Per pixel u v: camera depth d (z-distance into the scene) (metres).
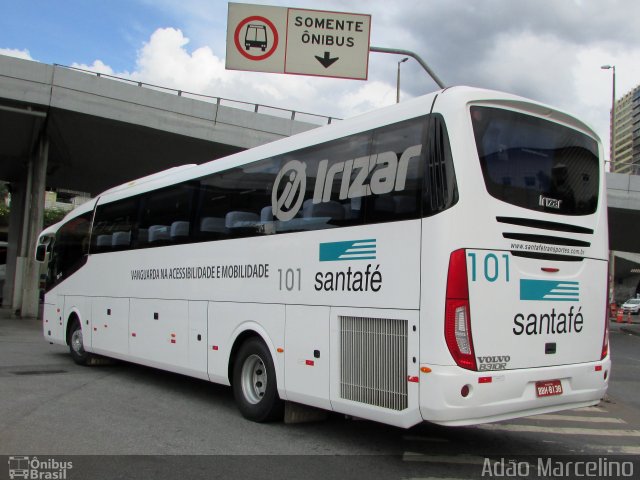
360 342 5.73
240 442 6.23
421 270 5.19
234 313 7.52
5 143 26.08
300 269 6.54
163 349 8.98
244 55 11.37
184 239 8.71
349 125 6.29
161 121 22.95
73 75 21.86
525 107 5.74
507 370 5.21
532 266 5.50
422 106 5.52
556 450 6.39
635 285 77.50
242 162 7.77
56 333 12.55
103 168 29.45
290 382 6.53
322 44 11.42
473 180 5.21
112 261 10.66
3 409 7.55
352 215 5.96
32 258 23.91
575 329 5.82
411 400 5.13
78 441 6.17
